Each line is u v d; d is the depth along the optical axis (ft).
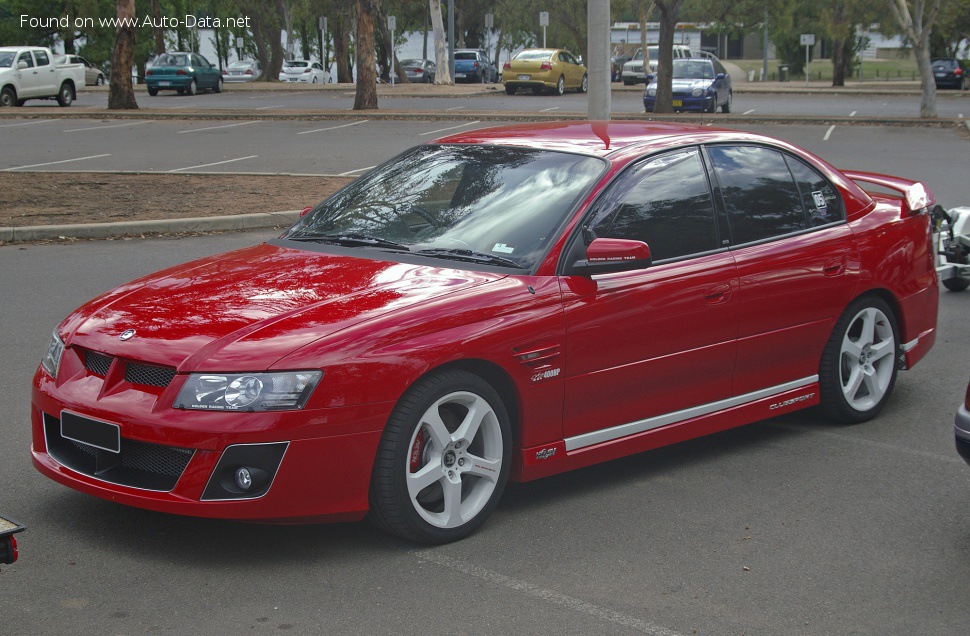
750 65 258.98
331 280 15.03
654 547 14.39
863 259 19.35
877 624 12.35
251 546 14.11
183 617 12.12
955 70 161.17
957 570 13.87
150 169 59.67
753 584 13.33
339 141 75.61
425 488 14.29
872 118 90.12
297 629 11.89
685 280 16.49
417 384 13.67
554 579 13.33
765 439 19.29
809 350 18.81
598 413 15.79
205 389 12.81
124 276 31.81
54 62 114.42
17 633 11.69
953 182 53.21
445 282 14.74
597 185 16.19
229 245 37.55
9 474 16.62
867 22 156.15
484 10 217.36
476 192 16.94
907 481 17.16
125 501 13.23
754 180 18.33
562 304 15.06
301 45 249.14
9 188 49.62
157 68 133.49
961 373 23.77
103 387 13.53
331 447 12.99
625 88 150.30
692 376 16.90
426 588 12.97
